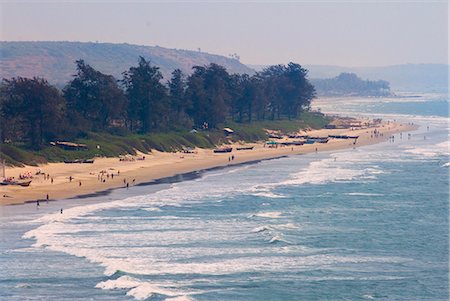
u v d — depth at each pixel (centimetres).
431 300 17662
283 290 18062
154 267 19500
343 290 18212
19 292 17688
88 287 18038
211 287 18100
